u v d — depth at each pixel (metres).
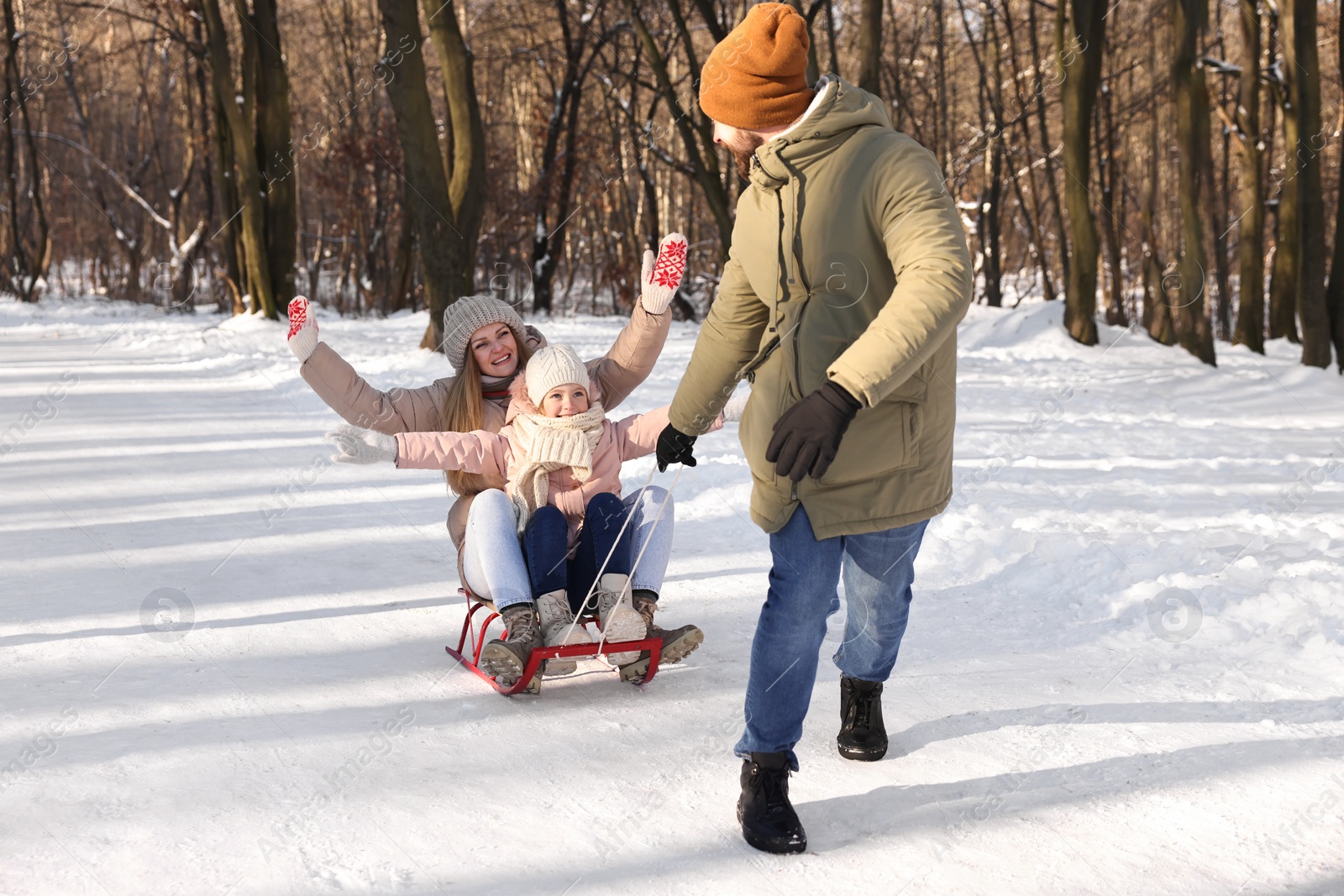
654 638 3.31
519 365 3.64
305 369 3.40
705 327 2.83
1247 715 3.28
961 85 35.22
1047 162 25.56
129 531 5.31
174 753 2.85
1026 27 29.70
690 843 2.51
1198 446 9.27
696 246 30.70
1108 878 2.38
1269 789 2.79
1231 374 15.36
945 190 2.36
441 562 4.94
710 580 4.76
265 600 4.29
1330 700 3.38
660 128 28.91
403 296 28.52
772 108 2.52
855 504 2.49
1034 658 3.79
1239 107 18.58
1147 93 26.30
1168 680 3.57
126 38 34.53
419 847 2.44
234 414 9.17
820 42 26.98
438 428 3.66
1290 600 4.20
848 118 2.44
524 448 3.43
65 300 32.28
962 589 4.62
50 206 37.88
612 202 31.42
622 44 29.19
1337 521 5.94
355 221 30.97
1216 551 5.14
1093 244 18.00
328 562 4.88
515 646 3.13
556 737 3.08
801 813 2.68
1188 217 16.72
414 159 14.60
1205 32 16.56
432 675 3.54
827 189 2.43
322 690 3.36
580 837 2.52
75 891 2.19
